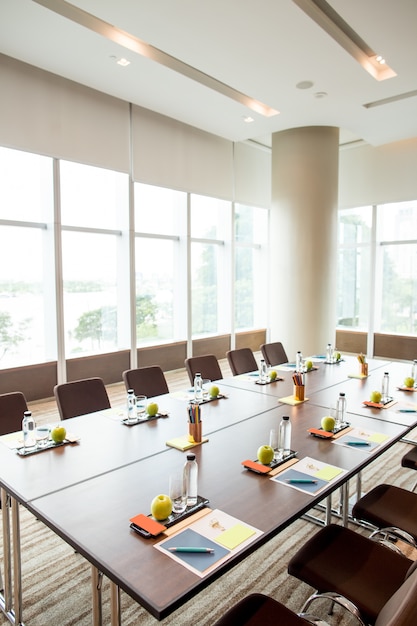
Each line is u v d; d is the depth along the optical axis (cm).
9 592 232
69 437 268
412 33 423
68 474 221
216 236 851
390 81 529
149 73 513
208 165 775
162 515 177
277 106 609
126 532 171
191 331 793
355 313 909
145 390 397
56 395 336
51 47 453
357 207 871
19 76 521
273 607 170
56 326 594
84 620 227
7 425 302
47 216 585
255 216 931
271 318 791
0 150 546
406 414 314
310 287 744
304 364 472
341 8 385
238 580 257
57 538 302
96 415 313
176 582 142
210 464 232
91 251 654
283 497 197
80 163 595
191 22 405
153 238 742
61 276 591
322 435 269
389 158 816
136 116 654
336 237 755
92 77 523
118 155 635
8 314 571
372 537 231
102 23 426
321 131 716
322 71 503
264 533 169
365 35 429
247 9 385
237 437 270
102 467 229
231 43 442
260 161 885
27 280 586
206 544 162
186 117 656
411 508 234
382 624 138
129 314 685
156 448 254
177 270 786
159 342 768
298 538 297
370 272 864
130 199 659
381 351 866
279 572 264
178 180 723
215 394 354
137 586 140
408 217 822
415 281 823
